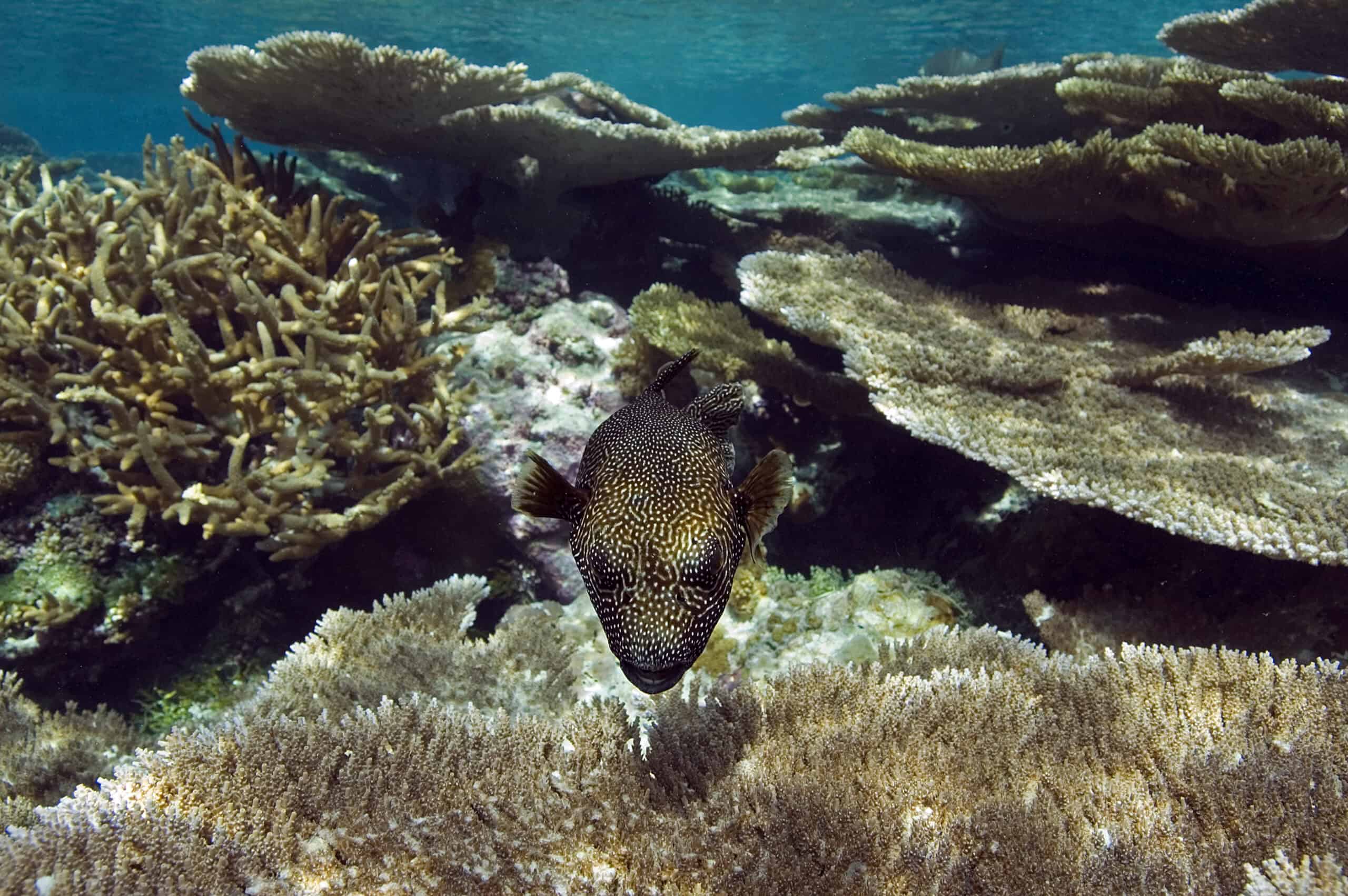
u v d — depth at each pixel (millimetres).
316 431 1579
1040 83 2295
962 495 1689
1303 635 1136
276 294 1754
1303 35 1728
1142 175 1645
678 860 642
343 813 682
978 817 650
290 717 876
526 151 2027
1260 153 1349
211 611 1627
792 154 2584
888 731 747
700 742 746
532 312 1946
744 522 562
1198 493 1171
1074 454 1243
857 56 12625
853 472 1847
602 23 10430
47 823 677
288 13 9648
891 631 1279
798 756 730
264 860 651
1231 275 1945
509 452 1720
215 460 1565
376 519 1573
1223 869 616
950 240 2582
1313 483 1235
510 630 1196
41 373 1530
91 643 1476
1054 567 1406
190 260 1590
